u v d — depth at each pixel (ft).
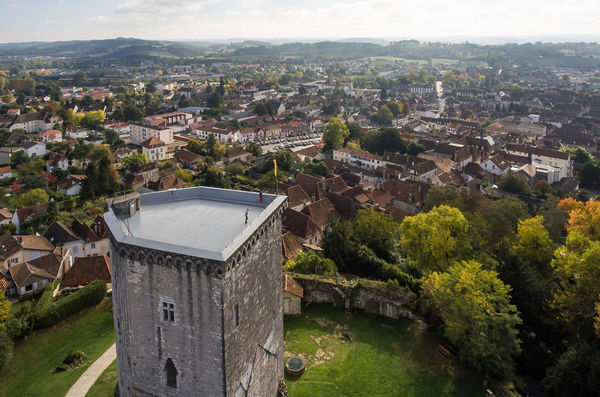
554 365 186.80
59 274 274.36
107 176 474.08
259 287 119.34
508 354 177.58
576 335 201.36
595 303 184.65
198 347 104.27
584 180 548.72
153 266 102.83
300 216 318.86
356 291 214.48
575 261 209.97
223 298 98.58
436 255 241.14
